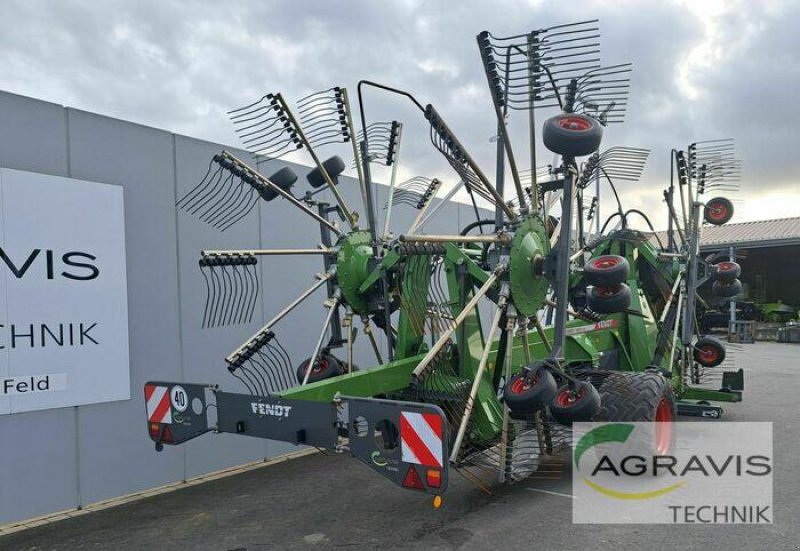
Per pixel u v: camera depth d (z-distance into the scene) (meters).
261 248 6.89
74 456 5.33
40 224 5.10
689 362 8.12
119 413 5.64
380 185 8.53
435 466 3.27
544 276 5.02
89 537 4.66
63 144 5.28
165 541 4.53
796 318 29.28
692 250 7.61
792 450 6.56
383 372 4.75
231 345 6.54
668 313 7.48
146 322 5.86
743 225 32.56
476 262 5.35
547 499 5.09
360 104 4.74
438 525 4.60
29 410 5.03
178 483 6.04
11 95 4.96
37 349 5.07
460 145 4.48
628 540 4.23
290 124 5.02
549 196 5.69
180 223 6.15
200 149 6.33
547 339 6.03
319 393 4.31
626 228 7.62
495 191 4.73
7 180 4.91
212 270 5.26
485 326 7.49
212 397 6.32
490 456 4.68
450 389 4.74
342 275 5.35
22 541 4.61
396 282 5.24
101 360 5.48
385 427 3.60
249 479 6.12
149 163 5.90
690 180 7.74
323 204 5.74
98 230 5.48
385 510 4.99
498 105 4.66
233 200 6.53
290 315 7.21
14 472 4.97
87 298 5.39
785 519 4.59
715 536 4.28
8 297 4.90
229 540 4.49
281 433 3.97
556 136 4.35
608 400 5.29
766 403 9.46
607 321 7.03
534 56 4.53
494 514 4.79
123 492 5.66
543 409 4.70
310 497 5.44
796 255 31.77
